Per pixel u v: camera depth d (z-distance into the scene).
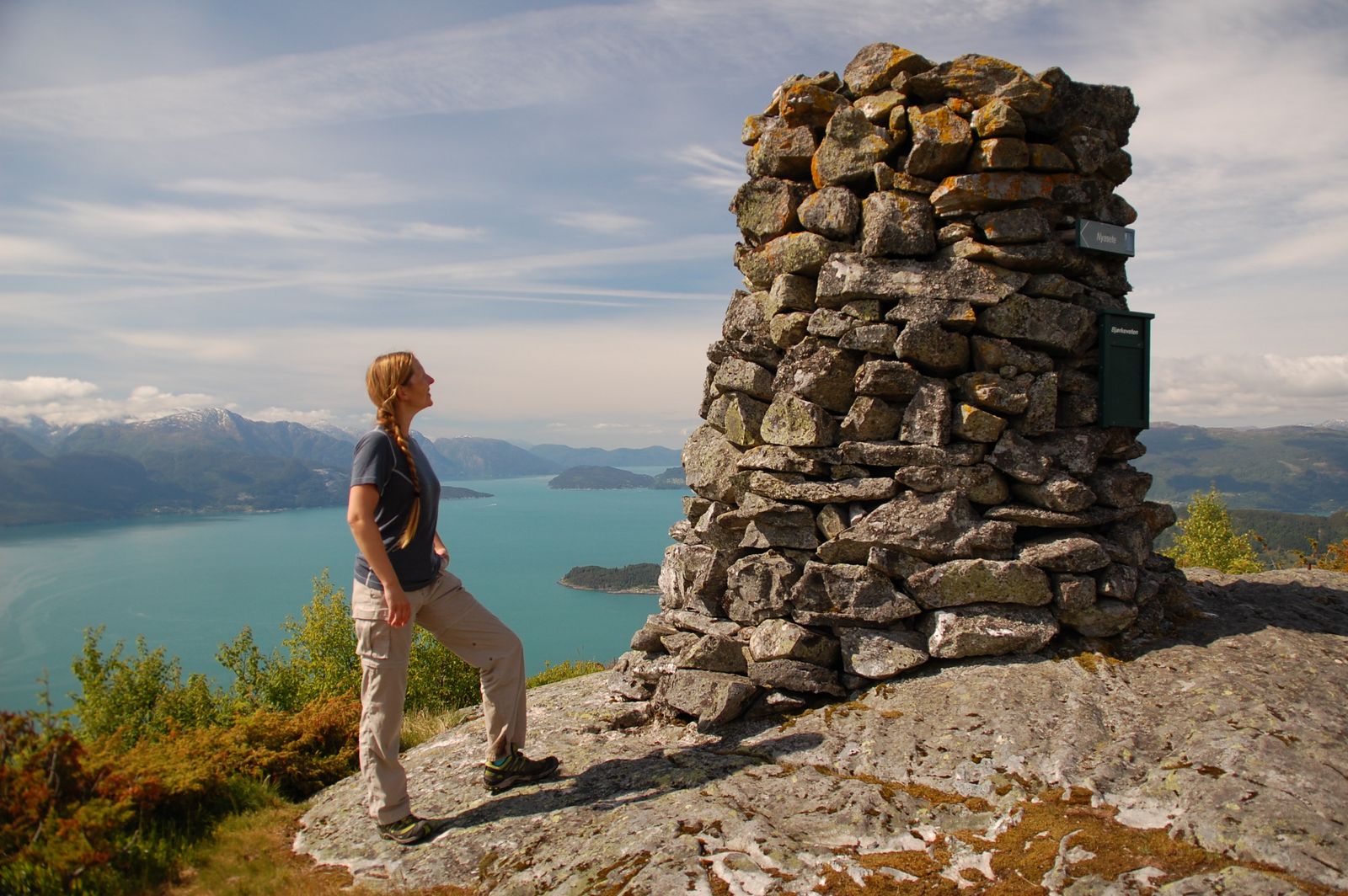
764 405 6.07
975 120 5.42
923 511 5.21
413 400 4.53
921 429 5.33
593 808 4.36
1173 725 4.19
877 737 4.57
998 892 3.19
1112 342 5.52
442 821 4.55
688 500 6.50
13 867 3.96
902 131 5.66
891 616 5.22
